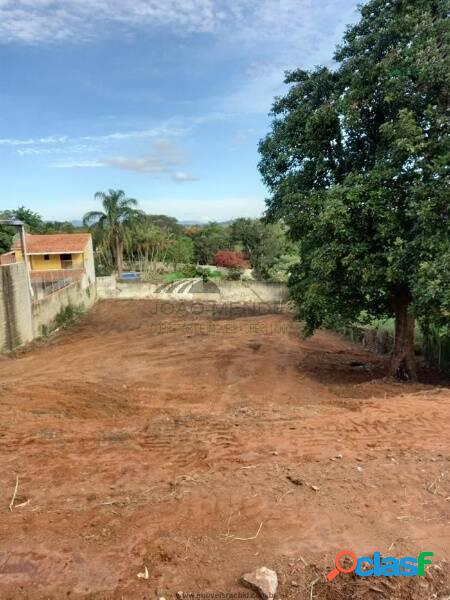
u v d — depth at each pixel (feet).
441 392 27.43
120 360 44.83
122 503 11.85
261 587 7.93
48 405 26.14
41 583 8.39
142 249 167.94
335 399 28.37
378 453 15.71
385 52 29.22
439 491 12.18
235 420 21.91
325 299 32.96
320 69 33.88
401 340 34.99
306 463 14.76
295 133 34.35
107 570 8.75
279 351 48.01
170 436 19.12
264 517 10.75
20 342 55.47
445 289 25.89
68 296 79.30
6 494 12.87
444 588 8.25
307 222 32.30
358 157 32.68
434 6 28.76
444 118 26.76
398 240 29.14
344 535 9.94
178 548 9.46
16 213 148.66
